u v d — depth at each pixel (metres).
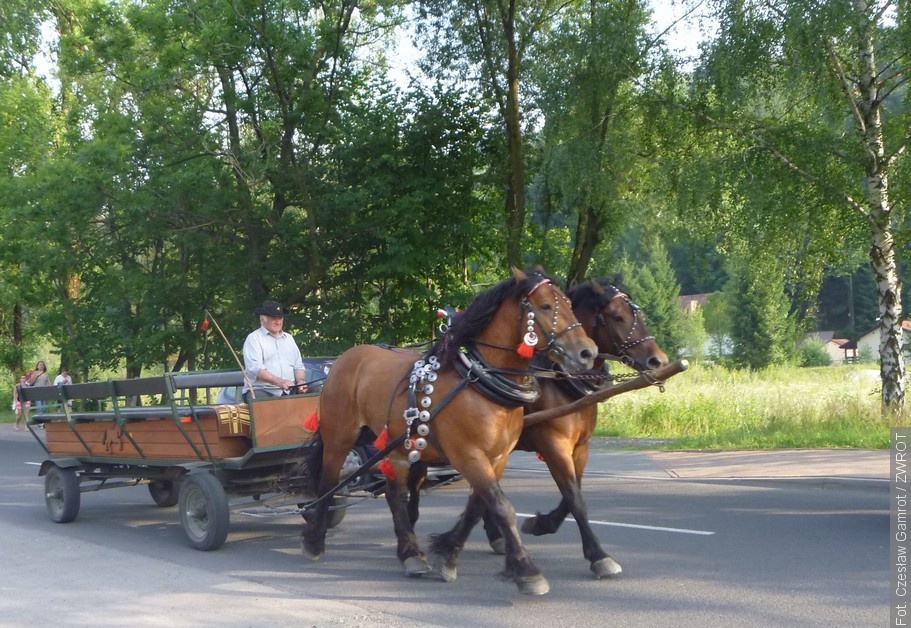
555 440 6.67
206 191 19.62
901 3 14.30
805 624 5.35
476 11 19.89
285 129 20.36
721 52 15.35
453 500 10.63
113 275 21.45
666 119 16.91
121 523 9.78
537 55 18.44
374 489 8.30
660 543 7.69
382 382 7.00
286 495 8.46
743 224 16.38
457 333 6.34
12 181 21.55
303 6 19.95
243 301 20.95
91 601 6.38
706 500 9.71
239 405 8.14
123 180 19.78
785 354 47.75
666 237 20.92
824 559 6.91
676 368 6.10
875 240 15.28
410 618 5.78
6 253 22.64
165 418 8.46
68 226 20.20
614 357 6.99
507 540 6.02
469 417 6.13
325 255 20.97
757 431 14.34
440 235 20.25
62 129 27.42
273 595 6.43
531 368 6.19
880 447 12.38
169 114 20.20
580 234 20.52
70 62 21.22
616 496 10.28
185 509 8.20
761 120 15.97
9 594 6.66
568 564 7.03
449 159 20.88
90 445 9.64
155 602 6.30
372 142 20.16
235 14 19.47
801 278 18.17
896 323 15.16
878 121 15.19
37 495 12.16
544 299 5.96
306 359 11.73
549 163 17.92
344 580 6.85
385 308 21.33
